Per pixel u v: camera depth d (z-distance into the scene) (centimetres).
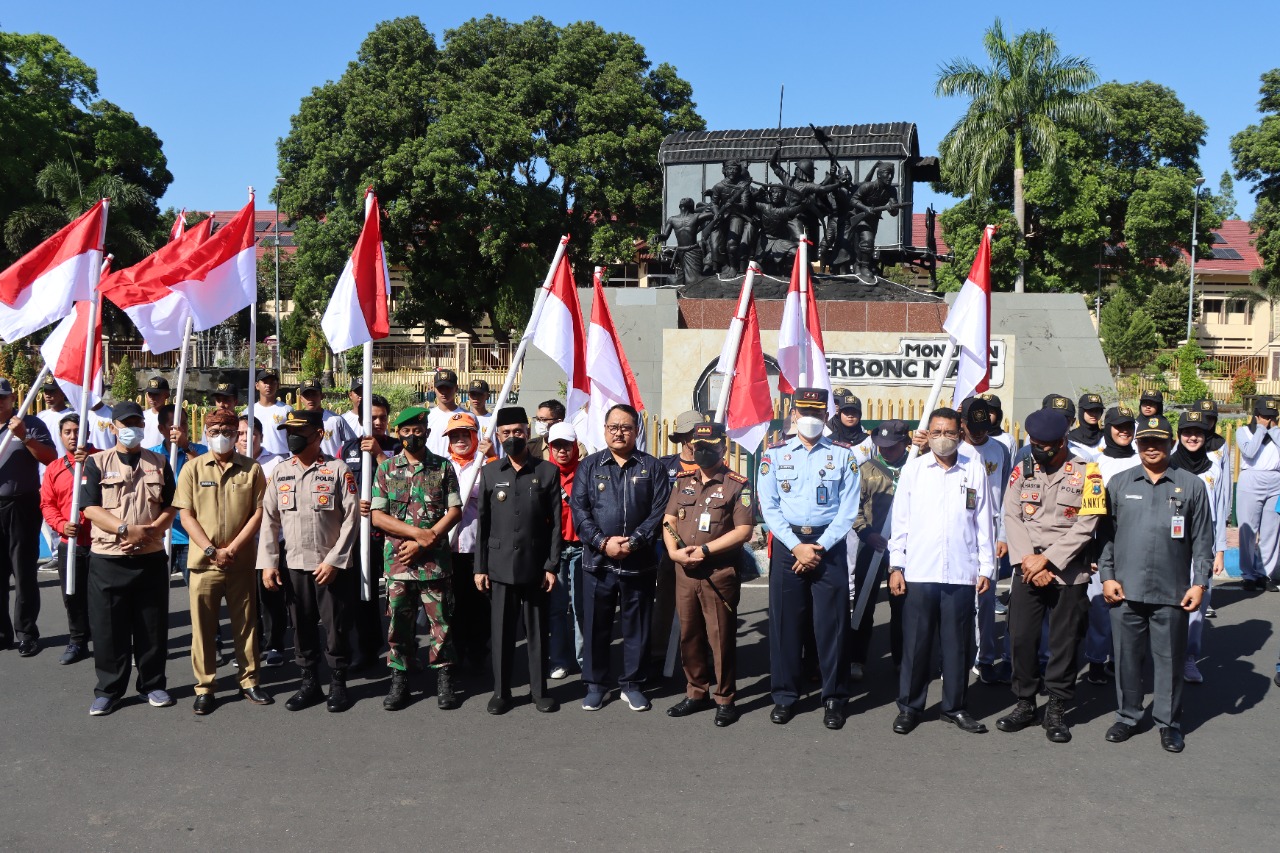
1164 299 4769
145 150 3934
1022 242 3297
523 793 504
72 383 802
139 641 637
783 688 622
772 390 1772
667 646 717
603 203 3534
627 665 646
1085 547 586
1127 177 3803
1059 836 457
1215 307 5097
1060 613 589
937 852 441
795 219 1905
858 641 702
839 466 620
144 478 632
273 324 5062
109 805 486
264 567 639
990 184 3127
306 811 480
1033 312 1794
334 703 632
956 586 598
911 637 600
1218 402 3472
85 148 3856
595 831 460
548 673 718
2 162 3416
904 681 604
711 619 613
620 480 639
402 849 441
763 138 2661
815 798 499
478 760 548
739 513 618
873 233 1897
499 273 3622
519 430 632
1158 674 575
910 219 2552
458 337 4259
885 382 1703
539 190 3525
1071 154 3522
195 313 758
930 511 600
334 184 3534
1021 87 2988
